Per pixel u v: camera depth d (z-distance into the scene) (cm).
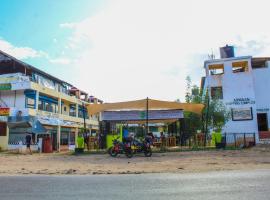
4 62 3681
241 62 3409
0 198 558
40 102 3594
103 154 1977
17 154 2455
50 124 3572
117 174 947
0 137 3078
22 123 3058
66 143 4081
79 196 565
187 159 1480
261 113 3356
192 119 3102
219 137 2269
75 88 4922
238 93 3300
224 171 945
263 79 3397
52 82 4169
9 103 3359
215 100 3116
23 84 3262
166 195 561
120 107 2155
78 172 1027
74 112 4597
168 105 2141
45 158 1822
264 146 2495
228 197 532
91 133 5022
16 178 861
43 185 708
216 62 3419
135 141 1767
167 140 2506
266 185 645
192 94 3372
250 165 1139
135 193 586
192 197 539
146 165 1242
